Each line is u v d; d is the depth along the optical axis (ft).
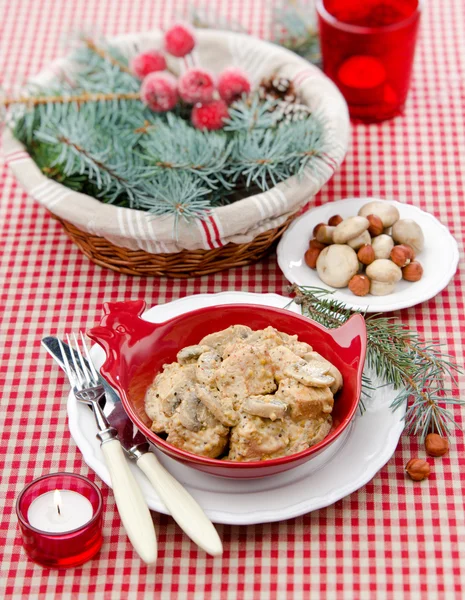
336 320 3.14
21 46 4.41
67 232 3.51
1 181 3.85
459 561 2.82
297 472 2.86
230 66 3.64
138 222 3.27
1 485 3.01
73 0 4.63
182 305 3.22
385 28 3.75
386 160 3.85
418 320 3.34
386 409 2.97
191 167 3.36
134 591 2.80
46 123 3.52
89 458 2.88
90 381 3.06
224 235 3.27
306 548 2.84
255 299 3.23
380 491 2.93
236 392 2.81
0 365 3.29
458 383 3.17
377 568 2.81
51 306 3.45
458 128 3.96
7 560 2.86
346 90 3.93
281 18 4.13
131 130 3.61
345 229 3.34
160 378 2.95
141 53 3.65
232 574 2.81
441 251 3.42
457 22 4.40
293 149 3.42
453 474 2.97
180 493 2.79
